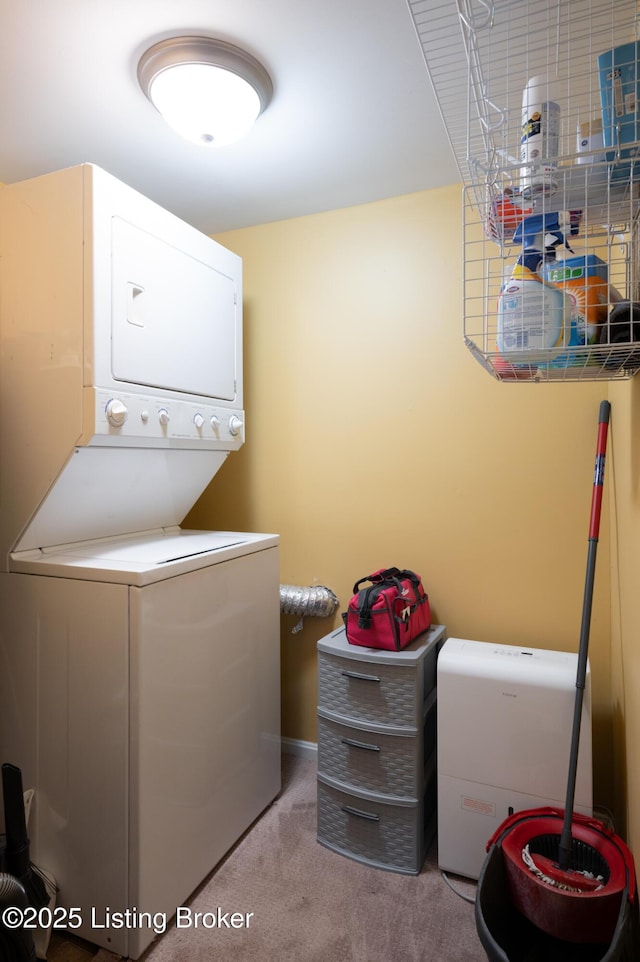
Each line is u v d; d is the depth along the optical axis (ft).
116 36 4.86
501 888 4.95
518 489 7.27
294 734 8.84
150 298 5.98
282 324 8.80
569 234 4.02
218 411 7.26
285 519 8.82
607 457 6.75
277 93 5.67
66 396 5.34
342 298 8.36
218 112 5.55
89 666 5.20
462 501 7.60
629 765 5.42
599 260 3.89
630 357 3.94
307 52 5.08
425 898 5.78
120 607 5.04
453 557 7.66
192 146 6.65
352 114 6.03
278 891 5.86
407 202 7.91
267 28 4.79
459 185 7.58
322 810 6.67
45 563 5.45
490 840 5.32
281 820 7.10
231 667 6.45
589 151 3.34
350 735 6.45
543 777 5.68
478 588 7.50
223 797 6.31
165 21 4.71
